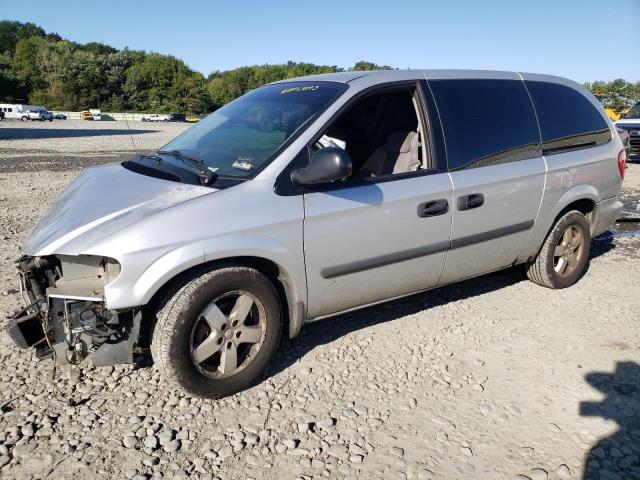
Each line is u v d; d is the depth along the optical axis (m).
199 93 100.06
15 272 4.95
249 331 2.99
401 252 3.41
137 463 2.45
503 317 4.09
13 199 9.04
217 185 2.89
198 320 2.81
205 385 2.88
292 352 3.52
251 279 2.92
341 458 2.52
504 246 4.03
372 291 3.43
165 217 2.68
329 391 3.07
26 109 67.69
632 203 8.17
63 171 13.27
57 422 2.72
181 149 3.61
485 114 3.84
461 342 3.68
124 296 2.60
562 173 4.23
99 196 3.03
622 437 2.69
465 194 3.62
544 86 4.33
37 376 3.15
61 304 2.73
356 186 3.20
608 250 5.88
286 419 2.80
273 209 2.90
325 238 3.09
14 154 18.17
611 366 3.37
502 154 3.87
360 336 3.76
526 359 3.46
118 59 99.06
